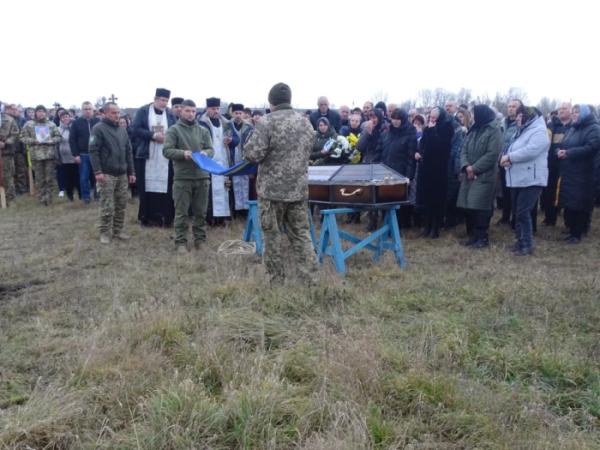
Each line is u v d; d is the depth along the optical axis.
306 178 5.03
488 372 3.58
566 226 7.96
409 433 2.86
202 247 7.23
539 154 6.54
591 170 7.32
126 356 3.58
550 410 3.13
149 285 5.46
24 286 5.66
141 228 8.77
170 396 3.01
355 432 2.67
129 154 7.92
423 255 6.88
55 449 2.74
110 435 2.83
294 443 2.74
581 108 7.34
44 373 3.54
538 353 3.72
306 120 5.02
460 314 4.60
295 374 3.44
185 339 3.91
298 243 5.17
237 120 9.47
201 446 2.70
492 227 8.73
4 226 9.16
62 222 9.43
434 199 7.76
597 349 3.85
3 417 2.97
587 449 2.67
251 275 5.39
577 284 5.38
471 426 2.88
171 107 9.12
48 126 11.27
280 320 4.37
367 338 3.82
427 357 3.68
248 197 9.45
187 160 6.89
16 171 13.23
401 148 7.99
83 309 4.76
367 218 9.63
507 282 5.37
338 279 5.40
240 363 3.46
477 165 6.96
